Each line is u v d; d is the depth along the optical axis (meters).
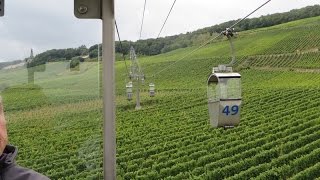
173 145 30.92
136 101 54.34
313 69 72.62
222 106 9.88
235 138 31.25
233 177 20.97
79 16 3.35
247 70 79.94
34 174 2.77
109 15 3.30
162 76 83.19
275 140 28.83
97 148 3.80
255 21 119.75
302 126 31.97
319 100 43.88
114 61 3.31
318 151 22.81
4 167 2.76
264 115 40.34
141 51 92.25
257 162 23.64
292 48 88.94
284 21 119.94
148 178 22.83
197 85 71.00
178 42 108.06
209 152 27.64
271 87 59.72
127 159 28.06
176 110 49.09
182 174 22.33
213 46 105.50
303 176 20.62
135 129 39.66
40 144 18.61
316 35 93.75
